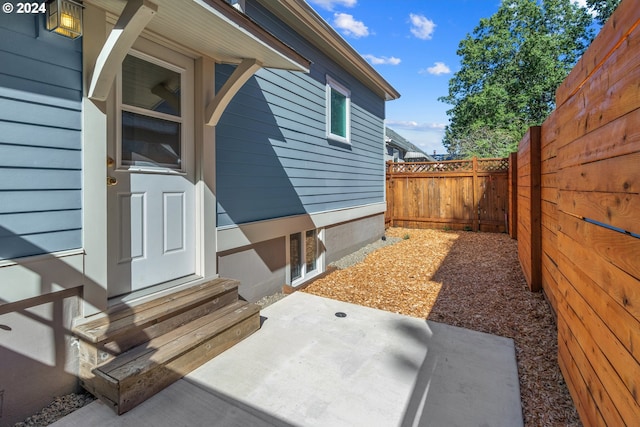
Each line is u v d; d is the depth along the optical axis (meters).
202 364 2.43
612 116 1.47
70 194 2.09
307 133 4.98
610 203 1.49
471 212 9.30
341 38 5.16
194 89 3.04
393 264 5.80
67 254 2.06
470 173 9.25
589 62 1.77
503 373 2.39
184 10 2.11
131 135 2.56
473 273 5.12
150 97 2.69
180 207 2.95
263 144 4.02
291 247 4.89
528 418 1.96
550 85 17.09
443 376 2.35
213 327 2.58
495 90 17.38
